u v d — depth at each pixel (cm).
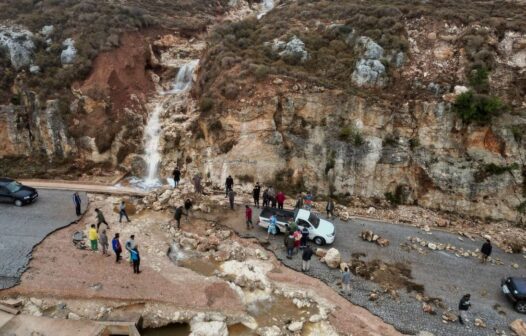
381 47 3244
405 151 2872
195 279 1997
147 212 2625
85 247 2170
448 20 3469
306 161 2920
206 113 3100
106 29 3894
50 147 3238
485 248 2248
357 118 2914
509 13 3631
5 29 3609
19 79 3338
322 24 3766
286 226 2330
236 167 2942
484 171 2734
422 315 1847
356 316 1825
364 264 2183
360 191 2905
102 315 1739
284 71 3108
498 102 2675
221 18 5450
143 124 3444
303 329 1741
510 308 1919
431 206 2845
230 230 2439
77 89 3388
